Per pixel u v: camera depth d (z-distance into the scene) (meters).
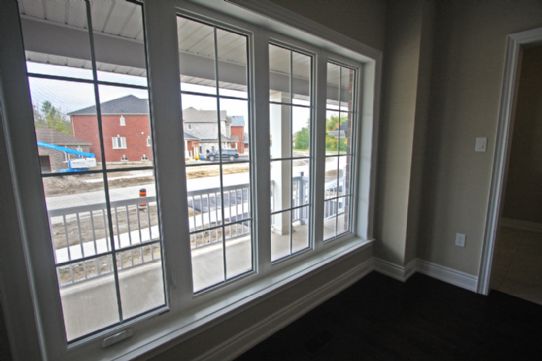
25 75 0.95
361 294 2.22
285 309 1.83
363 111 2.41
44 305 1.04
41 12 1.17
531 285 2.33
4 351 0.92
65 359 1.11
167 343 1.26
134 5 1.23
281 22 1.53
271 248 2.00
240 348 1.59
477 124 2.13
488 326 1.82
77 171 1.12
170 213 1.33
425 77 2.25
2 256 0.90
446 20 2.20
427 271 2.54
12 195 0.92
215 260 2.37
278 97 2.07
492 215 2.11
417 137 2.29
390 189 2.43
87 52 1.28
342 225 2.51
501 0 1.94
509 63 1.94
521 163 3.69
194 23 1.56
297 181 2.15
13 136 0.94
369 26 2.13
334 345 1.66
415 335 1.74
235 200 2.65
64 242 1.50
